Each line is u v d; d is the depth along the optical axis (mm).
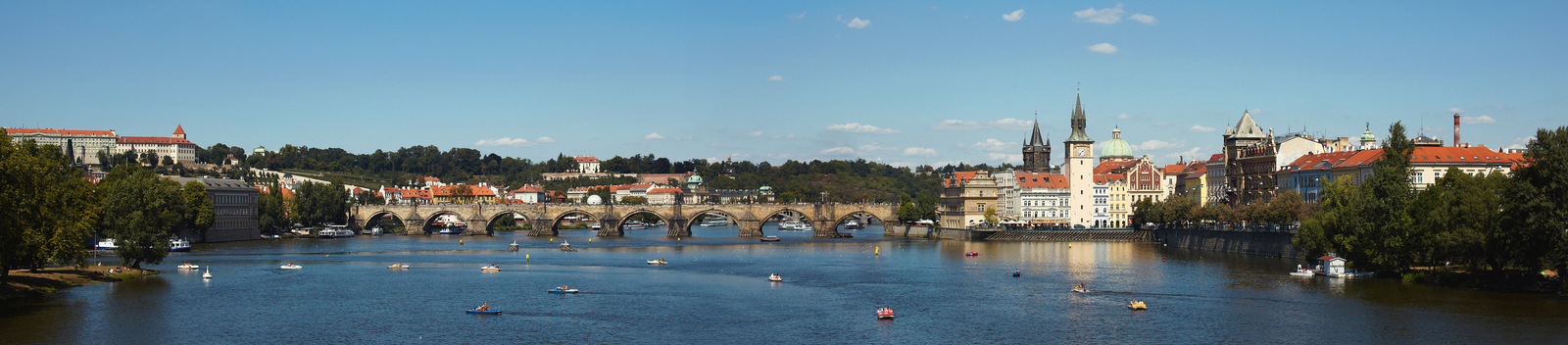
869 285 196375
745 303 171375
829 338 139750
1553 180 150250
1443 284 178500
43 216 166875
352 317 156000
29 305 162000
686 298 177375
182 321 150500
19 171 147000
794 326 148500
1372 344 132750
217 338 138750
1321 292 175125
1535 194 152375
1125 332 142500
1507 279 170500
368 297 177750
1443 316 148375
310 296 178625
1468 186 174500
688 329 146000
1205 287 186500
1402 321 145250
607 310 163375
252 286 192625
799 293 184250
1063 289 187625
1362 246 194500
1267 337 138125
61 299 168875
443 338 139250
